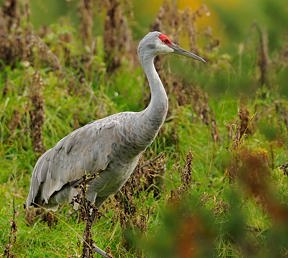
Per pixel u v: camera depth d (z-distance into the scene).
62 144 11.76
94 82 15.49
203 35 16.19
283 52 16.45
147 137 11.10
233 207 9.58
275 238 9.03
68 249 11.29
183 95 14.59
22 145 13.82
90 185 11.45
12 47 15.39
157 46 11.32
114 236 11.51
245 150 9.26
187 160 10.92
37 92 13.60
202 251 9.07
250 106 14.61
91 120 14.30
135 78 15.82
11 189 12.88
